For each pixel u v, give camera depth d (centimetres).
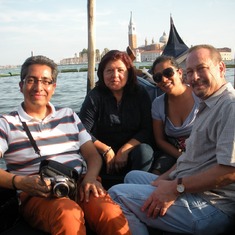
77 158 276
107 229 229
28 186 229
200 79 229
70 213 219
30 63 262
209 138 227
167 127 353
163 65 331
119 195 253
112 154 341
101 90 360
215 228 228
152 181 283
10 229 240
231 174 209
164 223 238
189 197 232
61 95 1831
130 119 355
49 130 267
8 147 255
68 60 15225
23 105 270
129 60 348
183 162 248
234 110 210
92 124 357
